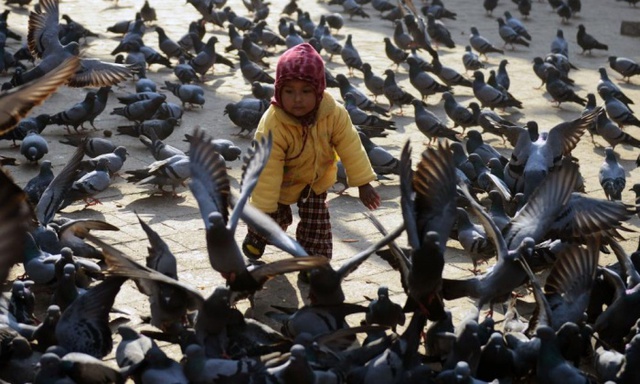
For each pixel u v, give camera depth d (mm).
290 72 7879
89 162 11773
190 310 7312
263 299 8680
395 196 12641
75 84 12492
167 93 18406
